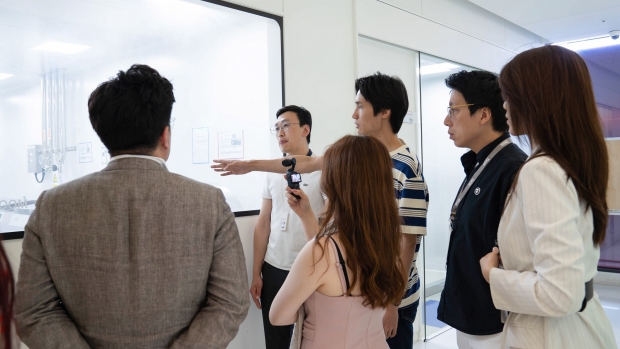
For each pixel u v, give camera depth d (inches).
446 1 165.3
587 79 42.8
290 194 63.2
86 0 106.8
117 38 122.3
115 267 39.3
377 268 45.3
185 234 41.6
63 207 40.3
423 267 152.3
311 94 112.7
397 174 70.6
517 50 208.4
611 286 201.6
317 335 46.7
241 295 44.2
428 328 154.8
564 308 38.3
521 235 43.8
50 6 104.7
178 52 133.0
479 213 53.6
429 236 158.6
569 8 170.2
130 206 40.4
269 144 110.4
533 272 42.1
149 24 122.6
